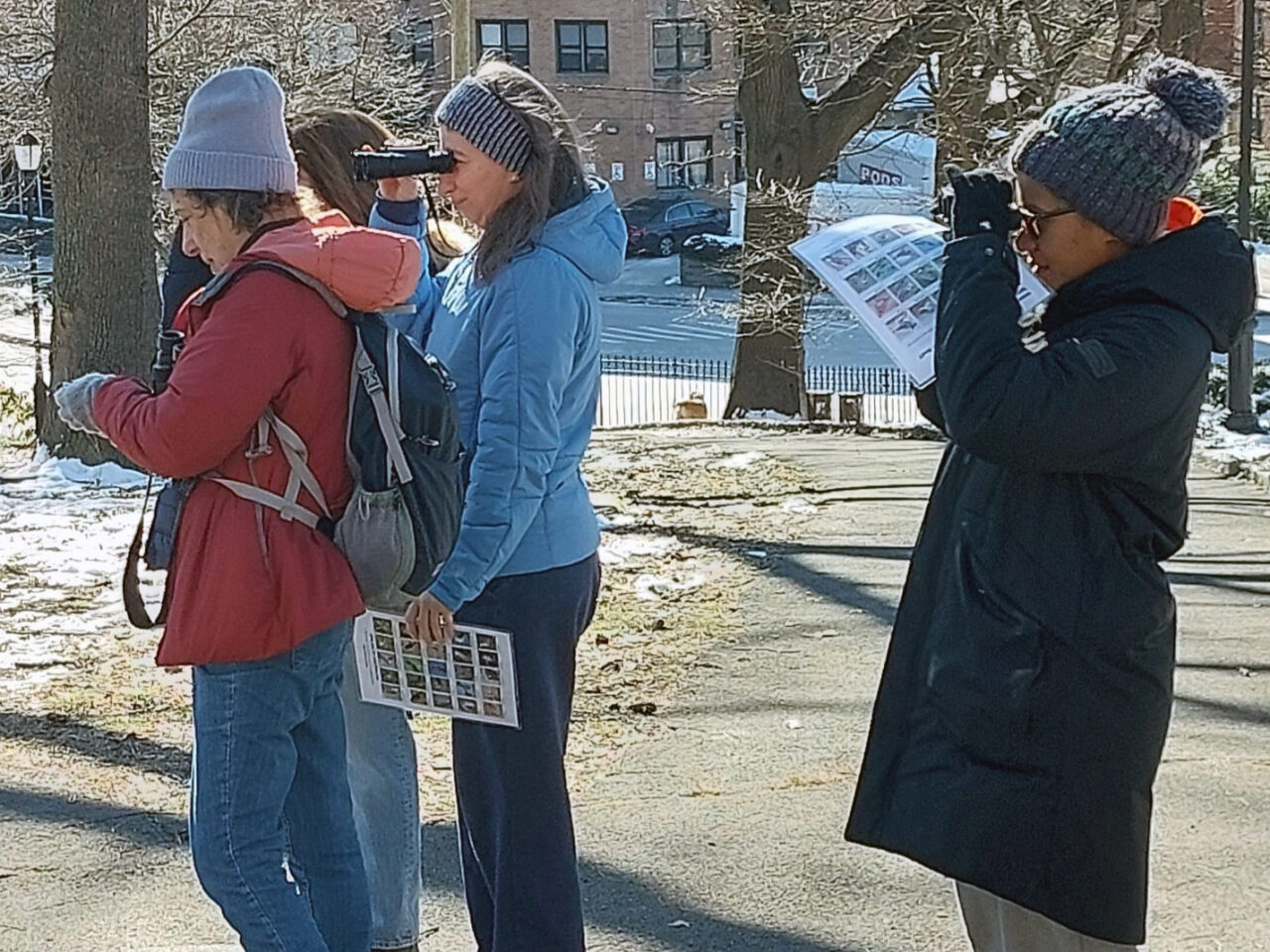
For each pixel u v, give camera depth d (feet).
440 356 10.59
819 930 13.14
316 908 10.09
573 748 18.49
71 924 13.07
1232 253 8.57
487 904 11.30
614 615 25.95
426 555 9.62
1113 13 63.46
